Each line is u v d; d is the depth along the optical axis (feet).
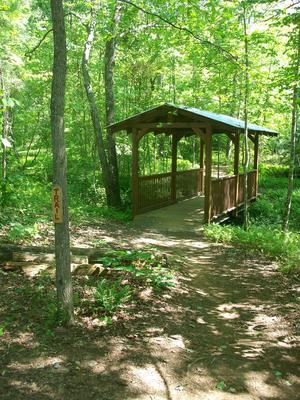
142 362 12.41
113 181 48.24
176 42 28.73
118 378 11.45
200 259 26.37
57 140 13.24
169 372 12.11
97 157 56.70
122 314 15.56
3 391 10.37
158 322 15.38
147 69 52.75
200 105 42.86
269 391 11.69
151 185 44.88
